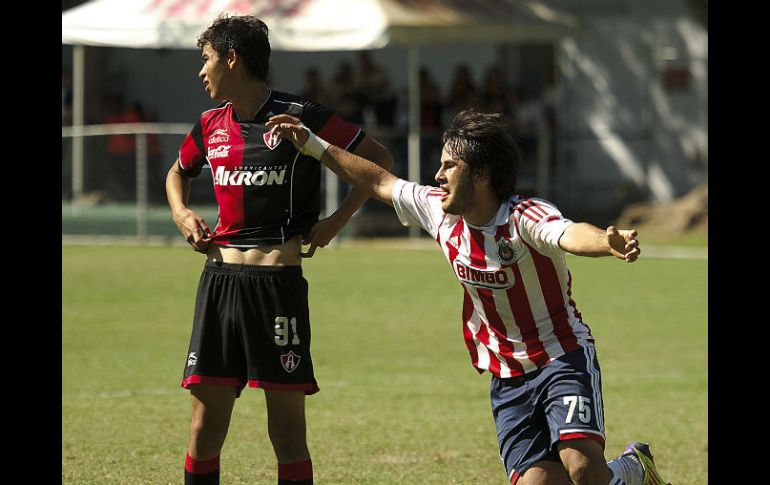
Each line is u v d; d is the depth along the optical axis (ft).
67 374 113.60
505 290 60.13
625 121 279.28
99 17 234.17
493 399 62.85
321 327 144.66
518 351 61.00
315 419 97.50
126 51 294.25
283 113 66.13
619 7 279.90
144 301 160.15
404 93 279.69
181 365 119.44
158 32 229.66
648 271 197.26
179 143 237.45
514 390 61.72
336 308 158.30
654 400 106.73
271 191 65.46
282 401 66.13
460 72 258.16
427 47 289.94
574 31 245.24
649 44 278.67
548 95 269.23
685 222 248.93
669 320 151.33
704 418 99.35
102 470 79.61
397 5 231.71
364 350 130.52
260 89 66.28
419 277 186.19
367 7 227.61
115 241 225.97
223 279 65.87
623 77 279.90
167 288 171.32
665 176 277.44
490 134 59.11
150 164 234.79
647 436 93.45
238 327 65.67
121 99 282.36
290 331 65.62
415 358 126.41
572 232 55.93
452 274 189.78
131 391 106.63
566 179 253.24
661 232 248.11
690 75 277.23
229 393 66.64
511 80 289.12
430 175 228.02
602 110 280.72
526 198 60.03
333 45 225.56
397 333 141.28
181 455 84.12
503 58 289.33
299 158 65.67
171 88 295.07
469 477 79.66
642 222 254.27
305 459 66.59
